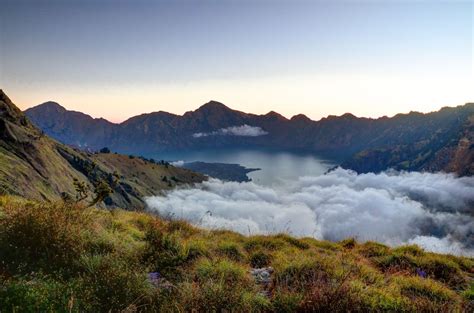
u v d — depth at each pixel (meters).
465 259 12.27
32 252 7.12
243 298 6.73
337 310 6.45
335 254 11.87
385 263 11.09
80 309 5.43
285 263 9.26
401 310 7.00
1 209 9.91
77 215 9.51
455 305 7.54
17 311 4.80
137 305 6.16
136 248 9.16
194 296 6.54
